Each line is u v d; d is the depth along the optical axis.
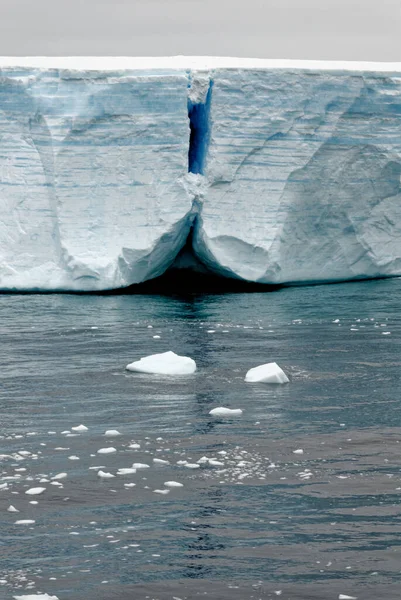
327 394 61.66
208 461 49.38
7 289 97.44
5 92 97.06
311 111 99.56
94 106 95.50
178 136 97.44
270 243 99.56
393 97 102.25
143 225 97.44
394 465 49.03
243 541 40.88
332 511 43.53
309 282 105.94
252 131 98.56
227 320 85.06
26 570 38.59
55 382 64.75
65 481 46.88
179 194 97.69
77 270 95.88
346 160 101.56
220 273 102.38
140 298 96.50
